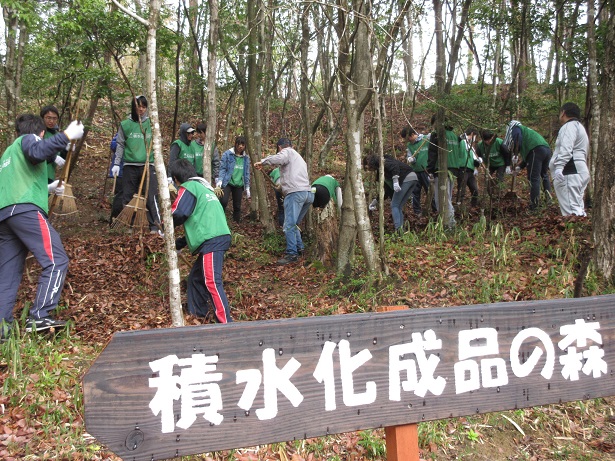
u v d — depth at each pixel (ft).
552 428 13.28
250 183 32.14
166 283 19.94
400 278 19.75
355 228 21.09
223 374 5.99
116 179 27.86
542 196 28.86
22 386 12.07
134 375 5.65
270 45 31.89
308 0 18.20
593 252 18.70
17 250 14.78
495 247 21.63
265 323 6.18
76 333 15.72
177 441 5.80
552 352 7.43
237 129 43.57
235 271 22.81
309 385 6.33
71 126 14.43
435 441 12.32
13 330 13.84
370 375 6.59
